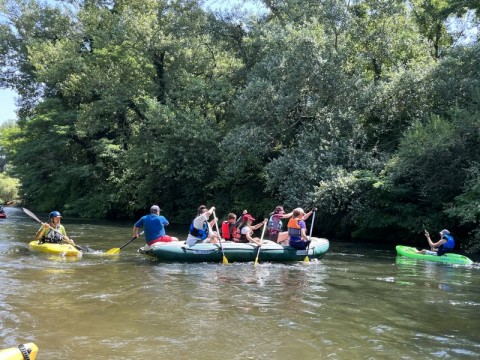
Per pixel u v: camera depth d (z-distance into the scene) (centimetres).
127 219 2491
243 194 1942
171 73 2253
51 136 2667
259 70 1756
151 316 505
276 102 1630
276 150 1725
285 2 2039
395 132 1590
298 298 605
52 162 2809
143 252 923
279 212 1103
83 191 2839
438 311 557
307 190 1413
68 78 2453
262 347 418
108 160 2664
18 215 2480
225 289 650
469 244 1266
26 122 2742
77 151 2898
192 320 494
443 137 1203
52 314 504
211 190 2180
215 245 916
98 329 459
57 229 1023
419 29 2086
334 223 1614
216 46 2248
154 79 2314
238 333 455
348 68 1692
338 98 1594
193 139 1934
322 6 1767
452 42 2130
